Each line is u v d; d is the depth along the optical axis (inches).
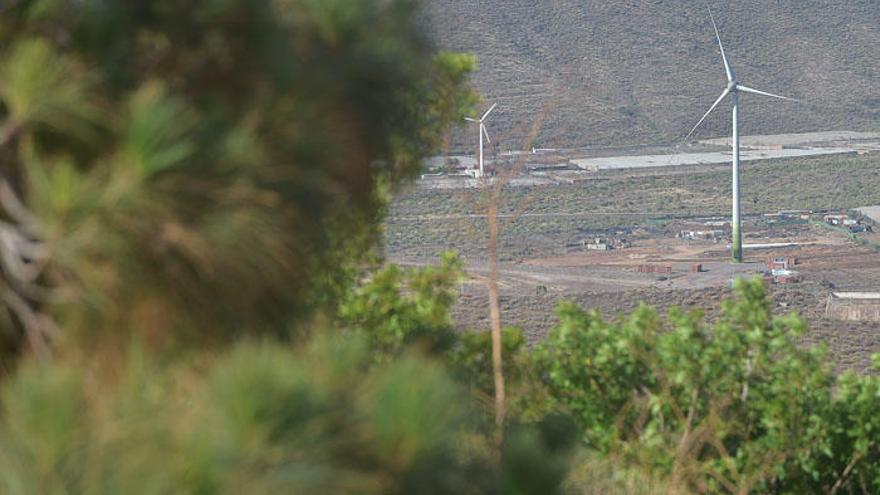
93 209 362.0
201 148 391.2
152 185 368.8
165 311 388.5
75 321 378.0
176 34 428.5
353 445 341.4
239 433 321.7
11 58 382.6
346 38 458.9
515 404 885.8
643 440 1058.7
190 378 380.2
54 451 313.3
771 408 1114.7
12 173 378.6
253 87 438.6
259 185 403.9
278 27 440.1
